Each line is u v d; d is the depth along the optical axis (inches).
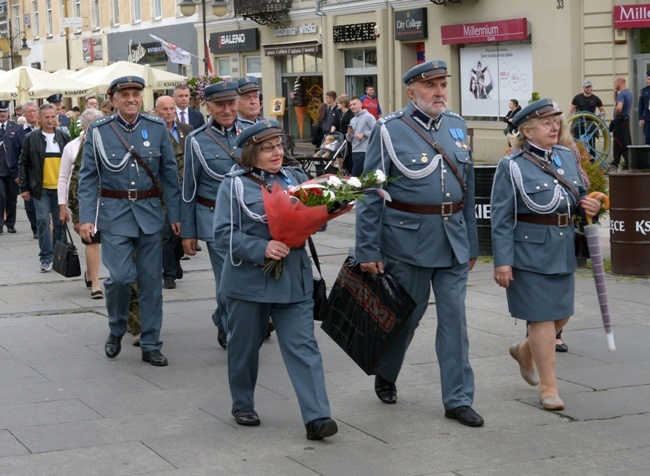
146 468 237.5
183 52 1304.1
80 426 270.5
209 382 313.3
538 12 1029.2
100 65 1994.3
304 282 256.1
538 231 273.0
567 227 275.1
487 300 419.2
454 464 235.8
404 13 1197.1
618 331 362.0
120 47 1892.2
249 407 269.6
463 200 271.6
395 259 269.6
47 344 367.2
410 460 239.0
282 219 244.5
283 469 234.8
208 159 332.8
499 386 301.0
